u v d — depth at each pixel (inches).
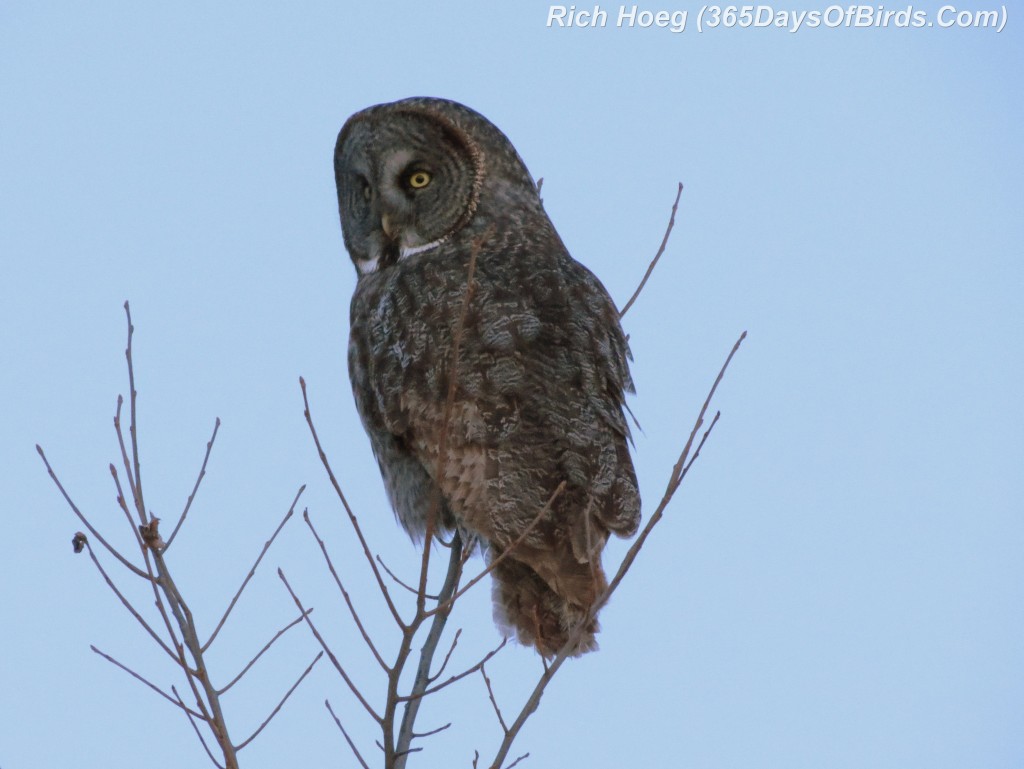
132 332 363.9
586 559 438.0
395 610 333.4
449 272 505.4
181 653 345.7
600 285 520.1
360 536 334.3
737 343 356.8
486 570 357.4
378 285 531.2
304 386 336.2
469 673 346.0
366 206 554.9
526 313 482.9
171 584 356.5
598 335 490.0
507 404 460.8
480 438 457.4
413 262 529.0
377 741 341.1
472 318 480.4
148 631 345.4
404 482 488.7
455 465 457.7
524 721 337.4
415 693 371.2
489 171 552.4
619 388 483.2
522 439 455.8
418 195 544.7
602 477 455.8
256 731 346.3
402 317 493.0
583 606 431.5
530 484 449.4
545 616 442.3
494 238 538.9
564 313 488.1
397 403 475.8
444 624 384.2
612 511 451.8
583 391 469.7
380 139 550.0
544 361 471.2
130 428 362.0
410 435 473.1
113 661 343.9
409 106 554.6
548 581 435.8
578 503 447.5
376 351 493.7
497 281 497.4
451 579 412.2
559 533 441.4
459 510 454.9
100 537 353.4
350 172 562.3
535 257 519.5
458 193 545.6
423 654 380.2
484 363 468.4
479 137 554.3
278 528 369.7
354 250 565.3
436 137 548.4
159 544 356.5
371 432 502.9
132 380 362.6
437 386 469.7
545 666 356.8
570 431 459.2
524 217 554.9
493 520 448.5
